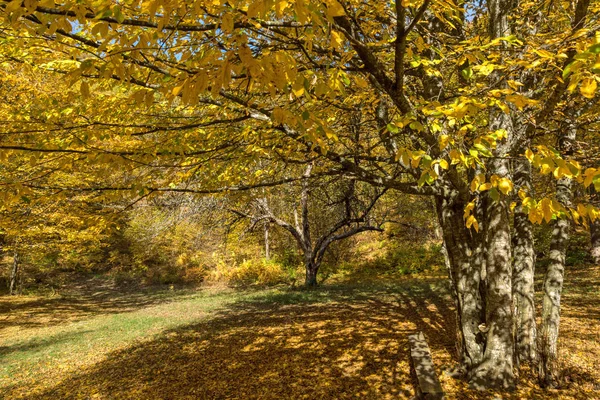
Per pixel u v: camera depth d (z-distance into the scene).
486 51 3.21
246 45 1.66
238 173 5.04
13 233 9.88
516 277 5.29
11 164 5.52
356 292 13.98
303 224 16.70
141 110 4.32
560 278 4.65
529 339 5.06
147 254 23.11
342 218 17.05
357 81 2.29
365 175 4.49
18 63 3.55
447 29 5.07
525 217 5.26
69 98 3.46
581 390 4.33
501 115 4.13
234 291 18.27
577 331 6.83
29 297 19.17
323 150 2.17
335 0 1.49
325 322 9.38
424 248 20.59
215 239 22.55
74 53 2.99
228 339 8.61
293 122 2.07
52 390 6.54
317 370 6.04
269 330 9.09
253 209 17.00
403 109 2.98
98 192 3.85
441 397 3.76
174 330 10.29
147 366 7.26
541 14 4.24
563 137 4.63
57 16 1.76
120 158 3.17
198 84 1.71
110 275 26.36
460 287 4.96
